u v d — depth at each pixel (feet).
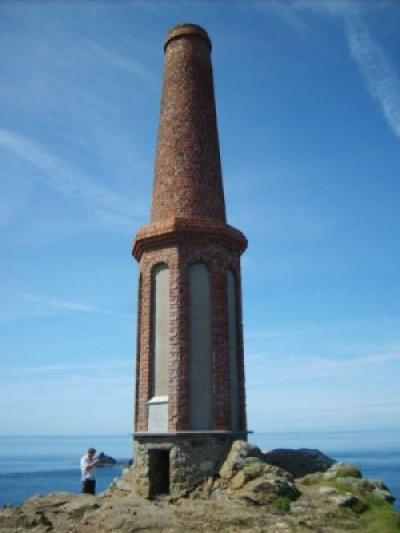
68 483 213.25
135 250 56.34
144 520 36.47
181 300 50.85
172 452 46.88
